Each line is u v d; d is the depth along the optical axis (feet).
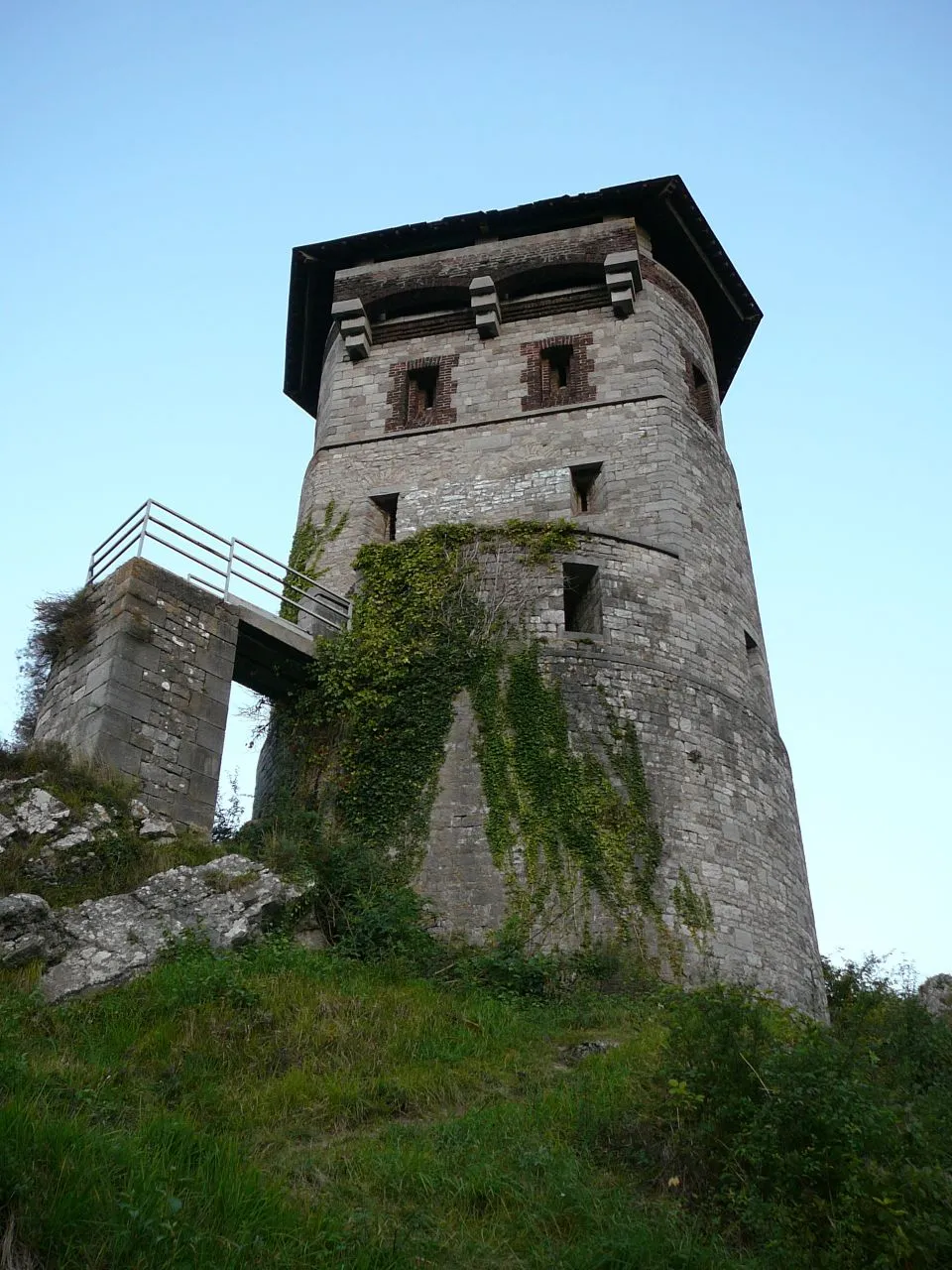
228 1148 33.24
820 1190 32.58
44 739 61.52
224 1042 42.80
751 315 99.71
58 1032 41.86
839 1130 33.12
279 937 53.11
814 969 70.13
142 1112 35.83
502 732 66.59
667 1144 35.76
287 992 47.37
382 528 83.46
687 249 94.22
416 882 62.44
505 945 58.95
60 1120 31.96
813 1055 36.35
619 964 59.00
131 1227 27.58
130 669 59.41
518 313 89.81
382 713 68.74
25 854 50.24
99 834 52.70
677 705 70.38
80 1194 28.22
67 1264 26.35
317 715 70.08
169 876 52.19
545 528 74.59
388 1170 34.37
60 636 63.16
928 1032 48.34
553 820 63.72
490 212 91.50
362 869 61.21
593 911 61.21
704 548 78.89
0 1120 30.42
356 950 55.67
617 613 72.23
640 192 89.81
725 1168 34.17
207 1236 28.48
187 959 48.06
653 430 81.92
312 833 63.36
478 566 73.61
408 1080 42.11
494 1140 37.22
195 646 63.36
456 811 64.44
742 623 79.30
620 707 68.49
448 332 90.43
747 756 72.18
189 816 59.57
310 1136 37.65
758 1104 35.19
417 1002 49.57
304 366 102.78
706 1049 37.32
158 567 63.21
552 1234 32.19
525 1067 45.19
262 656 70.79
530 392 85.46
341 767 67.87
